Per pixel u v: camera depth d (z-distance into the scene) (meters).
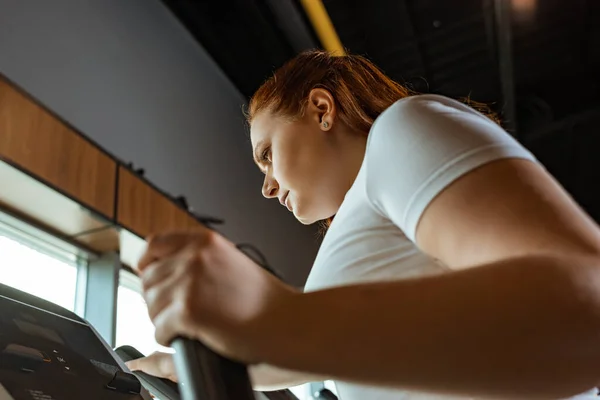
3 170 1.64
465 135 0.50
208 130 3.86
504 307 0.35
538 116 5.14
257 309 0.36
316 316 0.36
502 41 4.11
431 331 0.35
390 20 3.98
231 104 4.35
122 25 3.26
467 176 0.48
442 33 4.19
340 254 0.69
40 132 1.74
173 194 3.21
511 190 0.46
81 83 2.72
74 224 2.01
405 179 0.52
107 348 0.87
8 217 1.88
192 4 3.86
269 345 0.35
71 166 1.84
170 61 3.67
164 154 3.25
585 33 4.36
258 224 4.14
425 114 0.54
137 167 2.96
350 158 0.88
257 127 0.96
